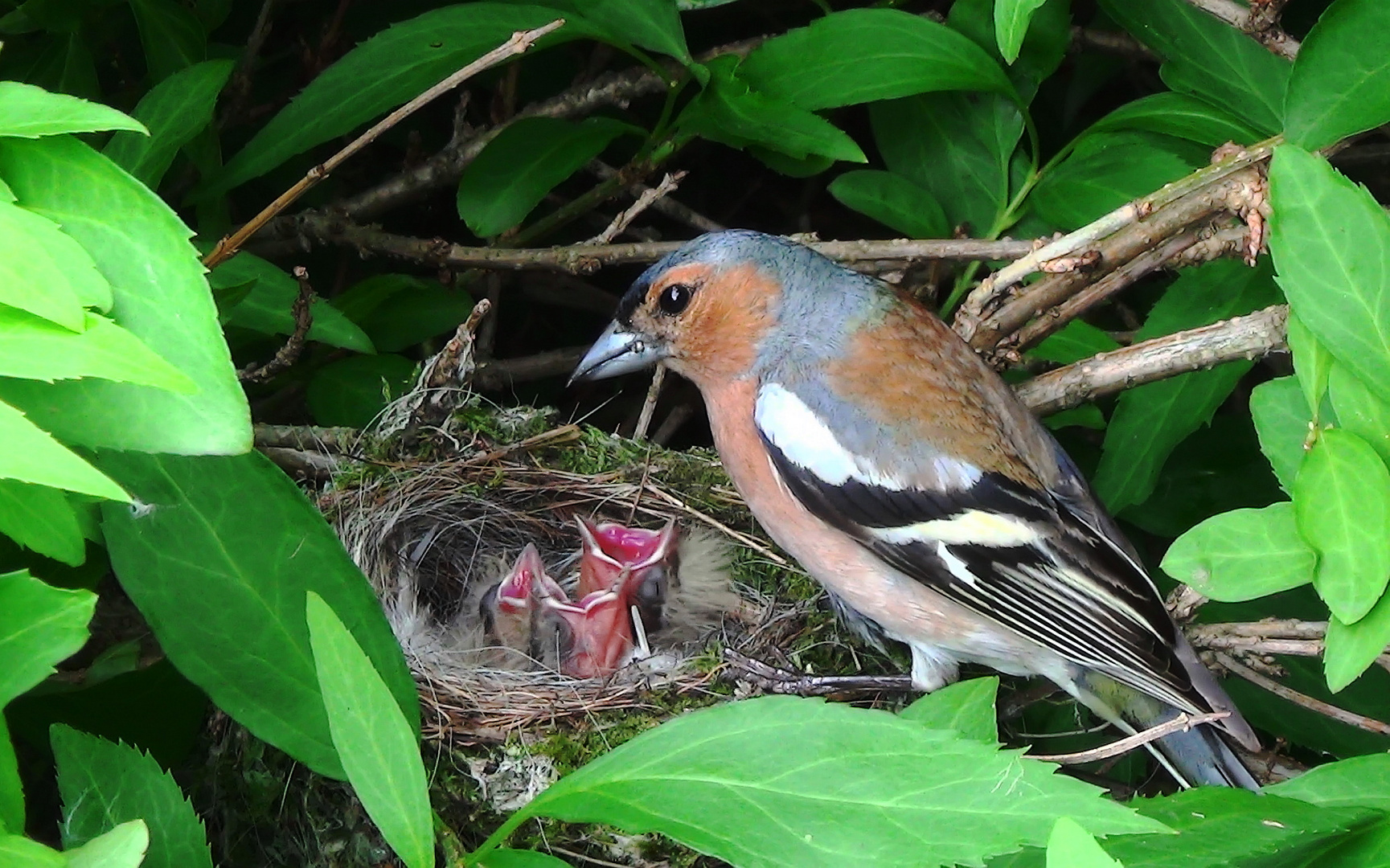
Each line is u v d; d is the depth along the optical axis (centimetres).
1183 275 686
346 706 354
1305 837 395
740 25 858
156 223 298
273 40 809
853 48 655
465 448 734
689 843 343
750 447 678
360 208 738
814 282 668
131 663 531
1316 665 664
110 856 271
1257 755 657
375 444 708
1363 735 648
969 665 712
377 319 698
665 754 362
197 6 691
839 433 638
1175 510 720
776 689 664
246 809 574
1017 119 714
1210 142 657
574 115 764
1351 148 770
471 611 772
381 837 552
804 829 344
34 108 298
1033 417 670
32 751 561
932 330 667
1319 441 412
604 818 354
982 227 726
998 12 416
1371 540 400
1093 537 635
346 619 444
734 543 764
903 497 631
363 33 794
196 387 271
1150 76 852
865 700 680
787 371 663
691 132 681
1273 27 582
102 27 699
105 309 280
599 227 863
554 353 811
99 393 298
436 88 534
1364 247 416
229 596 436
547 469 757
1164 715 640
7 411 248
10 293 262
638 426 787
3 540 436
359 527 681
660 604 750
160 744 539
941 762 350
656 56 765
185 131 552
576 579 820
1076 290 673
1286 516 431
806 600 721
